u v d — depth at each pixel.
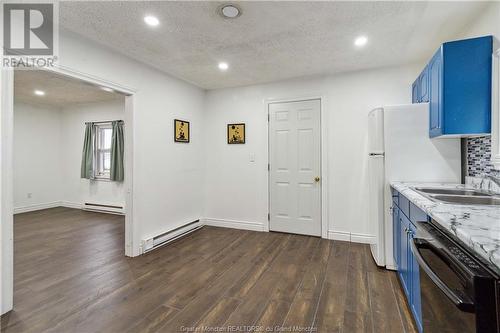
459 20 2.10
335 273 2.44
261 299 2.01
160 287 2.20
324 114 3.45
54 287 2.19
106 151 5.42
